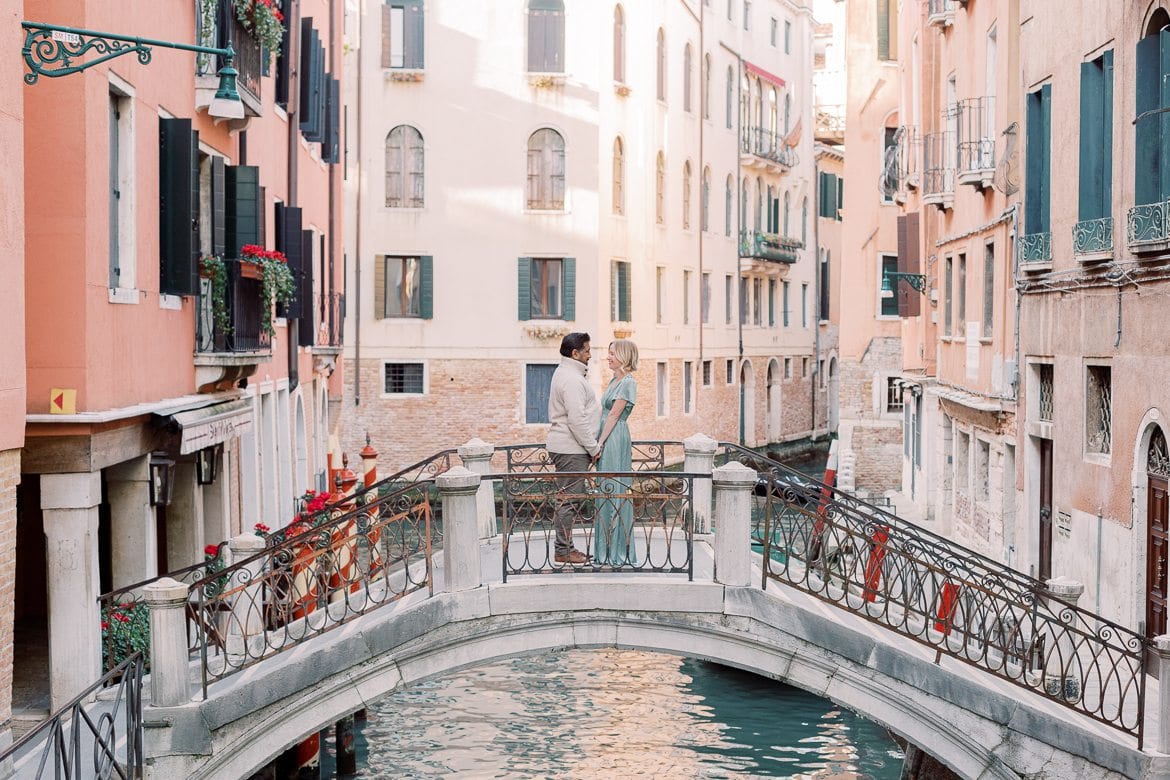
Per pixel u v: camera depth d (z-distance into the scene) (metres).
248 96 15.14
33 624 13.95
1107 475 14.41
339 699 10.36
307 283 22.08
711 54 45.31
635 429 39.12
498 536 13.54
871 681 10.66
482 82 35.72
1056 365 16.27
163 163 13.03
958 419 23.34
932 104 26.38
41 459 10.84
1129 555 13.67
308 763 14.52
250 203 14.97
